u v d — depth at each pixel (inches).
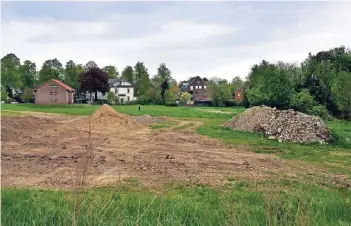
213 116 2025.1
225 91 3715.6
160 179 581.9
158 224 239.5
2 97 3496.6
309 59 2854.3
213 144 976.9
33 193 420.5
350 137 1160.8
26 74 4279.0
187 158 767.1
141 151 844.6
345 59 2765.7
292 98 2218.3
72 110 2445.9
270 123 1168.2
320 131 1087.6
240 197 424.8
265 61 3203.7
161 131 1279.5
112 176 593.0
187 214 283.3
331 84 2252.7
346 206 324.8
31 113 2085.4
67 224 220.5
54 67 4837.6
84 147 879.7
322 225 267.1
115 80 4835.1
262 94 2260.1
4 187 504.7
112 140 1021.8
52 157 744.3
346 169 705.6
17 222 237.1
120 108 2773.1
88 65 4778.5
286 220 205.5
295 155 840.9
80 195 231.5
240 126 1295.5
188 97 4163.4
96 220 224.2
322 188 532.1
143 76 4840.1
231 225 221.3
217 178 596.4
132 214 278.8
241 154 832.9
